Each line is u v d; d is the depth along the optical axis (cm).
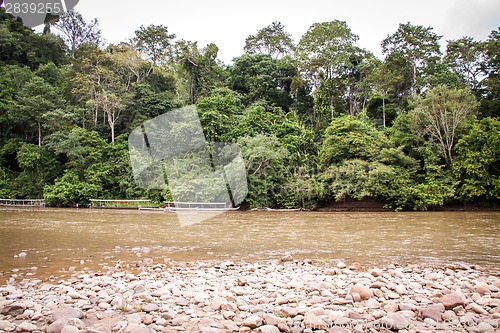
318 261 629
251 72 4041
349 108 4212
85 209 2280
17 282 479
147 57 4212
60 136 2908
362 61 4062
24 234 1016
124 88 3378
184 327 296
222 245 820
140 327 282
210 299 383
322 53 4109
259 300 378
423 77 3525
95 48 3791
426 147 2289
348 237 952
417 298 384
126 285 455
